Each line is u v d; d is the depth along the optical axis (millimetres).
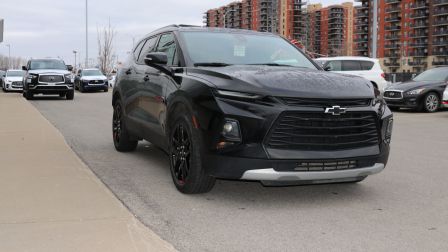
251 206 5238
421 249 4074
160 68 6277
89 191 5543
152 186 5977
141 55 7711
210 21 97562
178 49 6277
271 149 4840
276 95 4848
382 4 157000
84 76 31734
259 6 90188
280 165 4840
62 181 5969
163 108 6125
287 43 7020
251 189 5934
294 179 4926
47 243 4039
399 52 152625
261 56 6430
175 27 6832
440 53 141625
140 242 4086
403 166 7461
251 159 4824
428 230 4531
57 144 8680
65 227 4398
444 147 9336
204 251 3992
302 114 4875
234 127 4902
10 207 4938
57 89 22094
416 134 11273
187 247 4070
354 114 5070
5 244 4012
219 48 6367
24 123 11680
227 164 4930
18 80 30297
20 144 8648
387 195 5750
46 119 12766
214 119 5004
